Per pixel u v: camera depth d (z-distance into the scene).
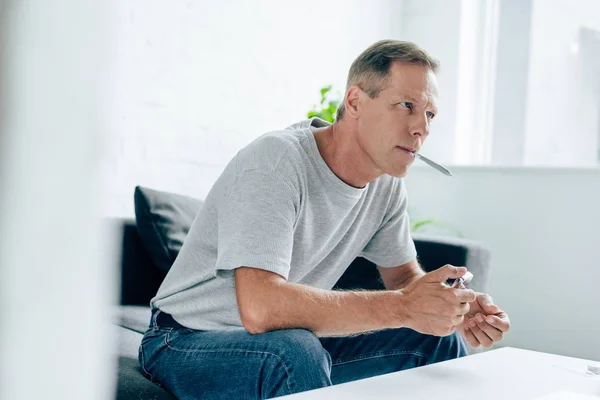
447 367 1.03
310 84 3.04
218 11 2.57
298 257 1.31
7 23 0.17
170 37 2.38
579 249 2.79
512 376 0.98
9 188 0.17
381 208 1.46
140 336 1.58
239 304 1.09
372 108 1.24
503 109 3.28
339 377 1.41
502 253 3.00
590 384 0.96
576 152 3.07
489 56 3.32
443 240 2.03
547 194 2.88
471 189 3.11
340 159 1.28
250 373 1.05
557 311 2.85
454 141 3.33
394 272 1.54
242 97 2.69
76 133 0.18
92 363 0.19
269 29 2.81
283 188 1.16
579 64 3.06
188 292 1.26
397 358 1.37
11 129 0.17
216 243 1.24
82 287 0.18
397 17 3.51
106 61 0.18
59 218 0.17
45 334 0.18
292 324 1.06
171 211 1.95
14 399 0.17
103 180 0.18
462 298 1.02
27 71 0.17
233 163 1.24
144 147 2.30
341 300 1.06
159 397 1.18
